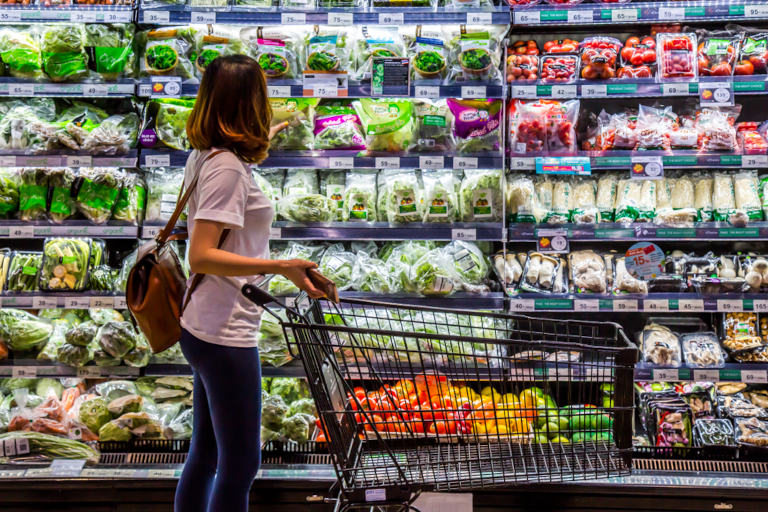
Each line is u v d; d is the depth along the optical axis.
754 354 3.21
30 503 2.78
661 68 3.21
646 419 3.14
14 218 3.25
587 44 3.38
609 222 3.34
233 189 2.00
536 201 3.38
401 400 2.80
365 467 2.17
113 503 2.79
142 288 2.23
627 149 3.26
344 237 3.17
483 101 3.21
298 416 2.96
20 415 3.04
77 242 3.21
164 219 3.26
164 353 3.19
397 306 2.42
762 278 3.16
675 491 2.71
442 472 2.27
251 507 2.78
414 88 3.11
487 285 3.29
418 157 3.15
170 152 3.17
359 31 3.33
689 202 3.38
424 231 3.18
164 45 3.19
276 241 3.58
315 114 3.28
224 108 2.05
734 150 3.20
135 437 3.00
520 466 2.31
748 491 2.70
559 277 3.29
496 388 3.18
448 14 3.08
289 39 3.22
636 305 3.17
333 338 3.09
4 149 3.16
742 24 3.49
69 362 3.11
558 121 3.26
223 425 2.12
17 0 3.16
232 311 2.10
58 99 3.46
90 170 3.21
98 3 3.15
